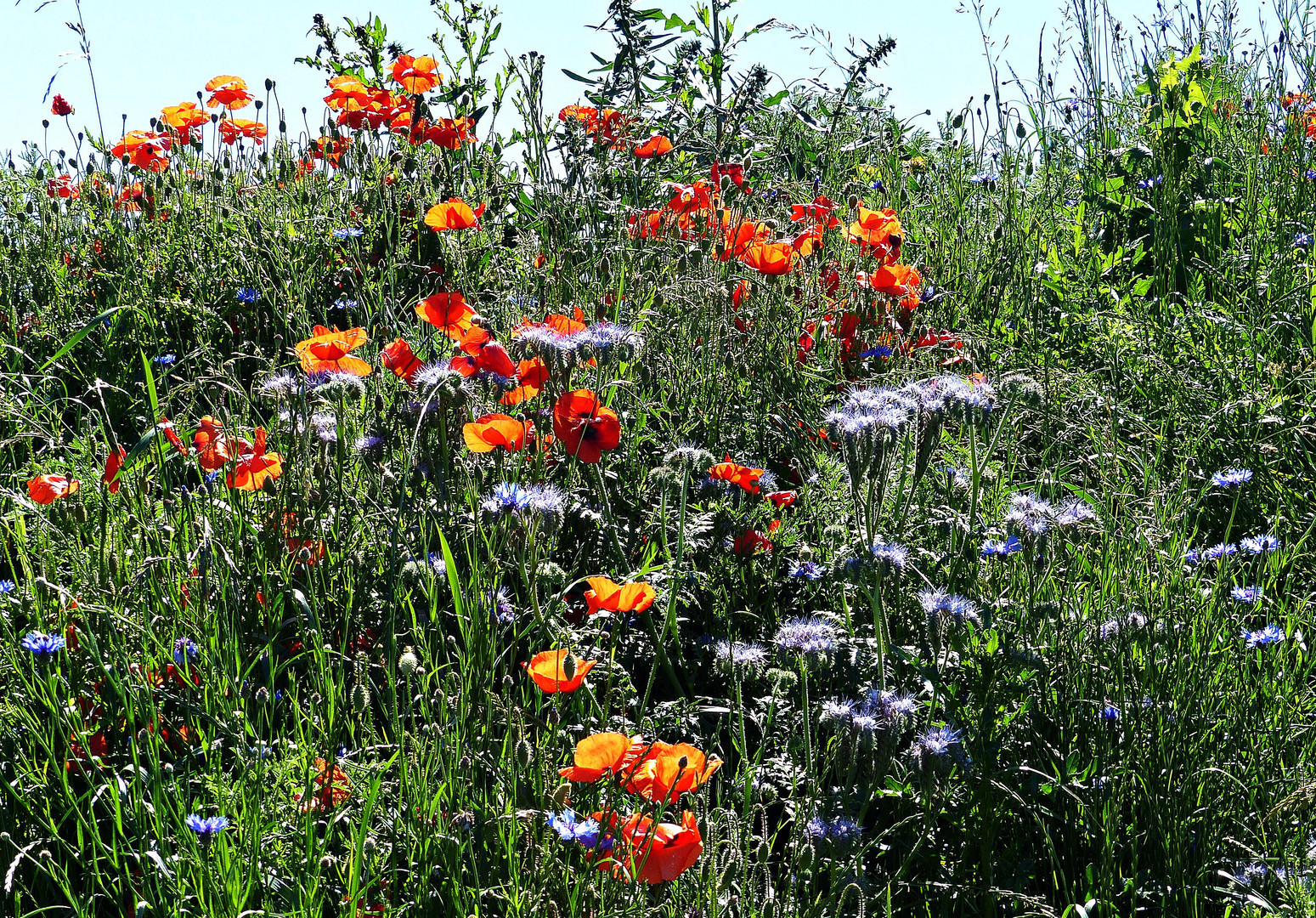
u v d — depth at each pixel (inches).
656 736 96.2
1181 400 165.5
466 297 182.5
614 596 95.9
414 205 200.4
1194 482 150.3
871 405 104.7
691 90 223.5
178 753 97.3
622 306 168.9
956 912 96.2
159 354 174.6
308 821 80.3
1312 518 139.9
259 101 224.4
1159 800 97.3
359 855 79.0
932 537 123.8
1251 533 141.9
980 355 180.2
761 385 160.7
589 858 77.9
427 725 90.8
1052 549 110.9
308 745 88.8
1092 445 150.9
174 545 115.5
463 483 118.7
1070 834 99.7
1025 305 197.8
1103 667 108.7
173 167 214.5
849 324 176.9
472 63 235.9
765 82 209.3
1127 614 106.4
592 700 100.9
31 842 85.8
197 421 136.6
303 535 114.3
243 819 83.6
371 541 119.0
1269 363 169.8
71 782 94.1
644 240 187.6
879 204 240.7
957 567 115.0
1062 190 246.7
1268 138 260.4
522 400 124.6
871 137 257.8
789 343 167.5
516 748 84.4
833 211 196.7
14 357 167.0
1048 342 189.8
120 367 167.5
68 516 114.0
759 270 169.3
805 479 145.0
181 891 77.9
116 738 98.3
